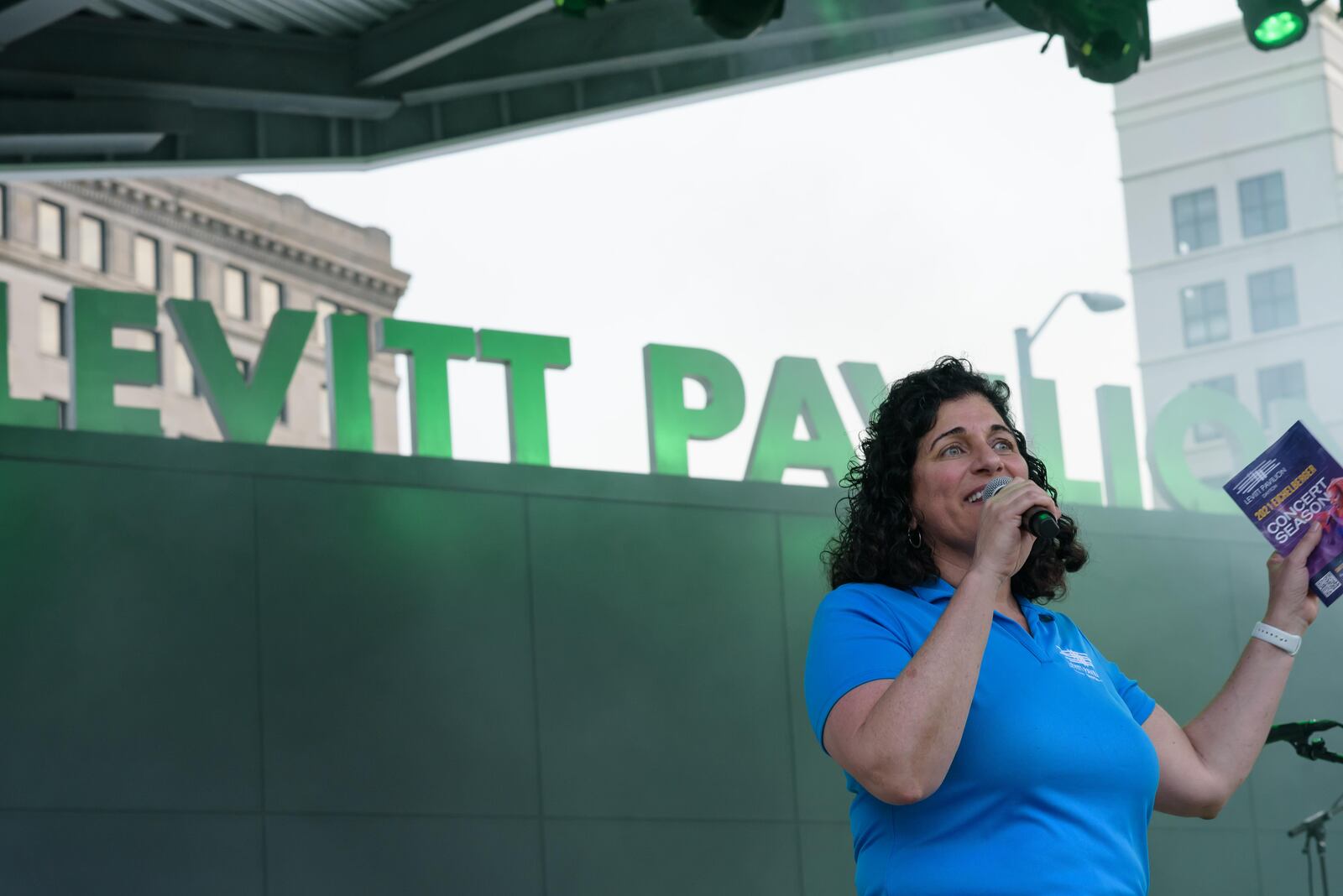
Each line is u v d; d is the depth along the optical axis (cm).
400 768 991
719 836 1053
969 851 201
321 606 998
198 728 952
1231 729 235
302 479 1016
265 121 1035
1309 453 242
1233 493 245
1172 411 1303
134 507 971
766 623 1109
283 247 5247
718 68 1019
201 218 5031
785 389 1188
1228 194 4434
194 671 959
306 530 1008
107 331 1032
